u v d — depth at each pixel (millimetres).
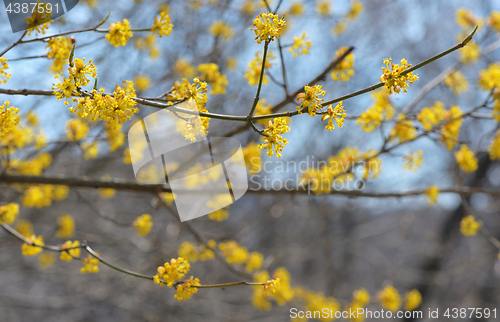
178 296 1987
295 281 9617
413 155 3066
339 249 10586
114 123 1565
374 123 2965
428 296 9852
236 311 7801
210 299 7707
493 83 2820
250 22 4938
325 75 2611
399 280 9438
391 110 3002
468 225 3693
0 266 6320
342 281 10234
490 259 9234
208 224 7031
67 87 1489
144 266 6695
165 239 7148
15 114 1678
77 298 7793
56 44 1881
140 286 6906
